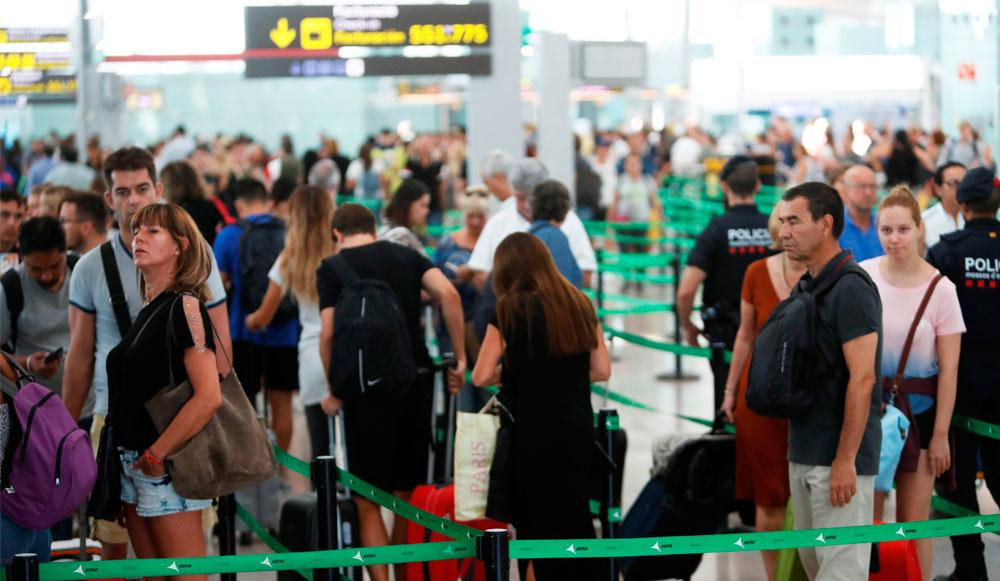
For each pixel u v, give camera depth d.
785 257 6.23
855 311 4.96
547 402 5.67
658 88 33.19
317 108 38.09
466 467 5.81
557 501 5.66
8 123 30.19
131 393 4.89
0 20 16.94
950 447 6.18
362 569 6.37
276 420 8.38
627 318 16.89
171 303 4.88
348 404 6.30
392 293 6.30
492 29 11.58
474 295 8.19
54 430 4.75
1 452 4.68
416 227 8.63
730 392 6.44
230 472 4.92
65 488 4.72
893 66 35.19
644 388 12.51
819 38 41.62
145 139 36.38
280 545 5.98
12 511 4.71
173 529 5.02
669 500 6.37
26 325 6.35
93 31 15.58
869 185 7.14
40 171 18.16
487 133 11.63
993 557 6.95
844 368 5.04
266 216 8.30
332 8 11.48
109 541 5.82
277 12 11.40
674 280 13.34
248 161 19.11
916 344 5.89
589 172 19.62
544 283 5.68
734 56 37.25
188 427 4.80
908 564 5.46
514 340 5.64
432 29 11.53
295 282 7.32
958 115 15.03
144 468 4.82
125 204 5.49
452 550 4.51
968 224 6.25
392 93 38.97
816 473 5.10
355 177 23.17
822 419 5.07
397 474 6.39
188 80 36.72
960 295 6.18
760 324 6.26
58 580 4.32
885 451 5.54
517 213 7.83
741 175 7.66
